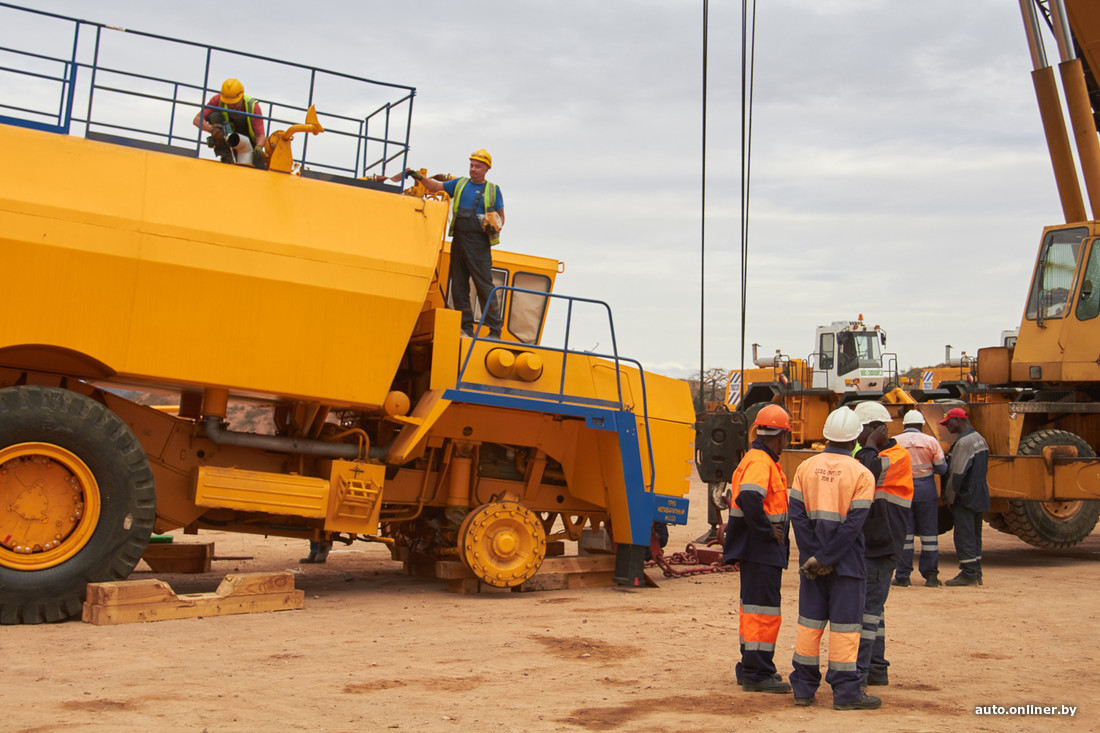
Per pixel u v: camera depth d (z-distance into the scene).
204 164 8.34
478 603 9.16
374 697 5.56
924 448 10.88
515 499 10.11
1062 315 14.32
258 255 8.24
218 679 5.88
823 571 5.62
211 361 8.07
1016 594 10.27
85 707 5.14
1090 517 14.25
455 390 9.21
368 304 8.62
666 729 5.07
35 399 7.58
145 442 8.81
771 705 5.67
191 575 10.77
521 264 11.00
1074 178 15.37
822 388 25.73
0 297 7.37
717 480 9.73
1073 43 15.34
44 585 7.54
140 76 8.46
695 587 10.63
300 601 8.54
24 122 7.98
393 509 10.23
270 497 8.58
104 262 7.69
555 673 6.30
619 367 10.09
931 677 6.47
